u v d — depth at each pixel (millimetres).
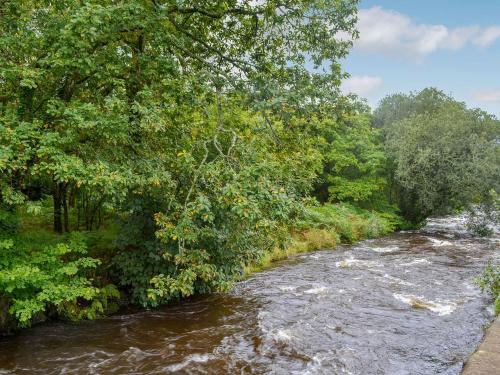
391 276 12016
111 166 6574
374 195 27078
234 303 9586
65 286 6789
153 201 8789
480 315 8578
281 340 7383
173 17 8648
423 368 6273
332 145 24844
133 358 6617
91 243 9359
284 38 9508
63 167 5574
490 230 21984
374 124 31984
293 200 6672
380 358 6629
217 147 6820
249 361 6547
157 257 8672
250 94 7520
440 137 22328
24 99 6770
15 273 6109
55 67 6543
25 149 5793
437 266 13398
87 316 8352
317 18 8531
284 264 13891
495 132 23328
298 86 8297
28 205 6207
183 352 6871
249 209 5363
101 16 6055
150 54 7996
